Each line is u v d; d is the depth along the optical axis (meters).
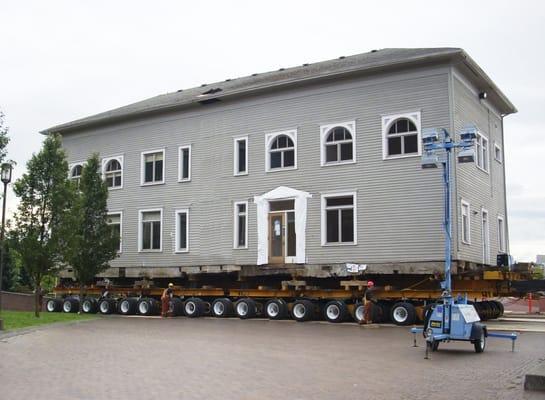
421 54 25.12
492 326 22.36
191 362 13.75
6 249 30.30
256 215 29.27
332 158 27.48
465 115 26.27
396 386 11.00
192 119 32.19
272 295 27.36
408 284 25.47
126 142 34.69
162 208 32.78
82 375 12.10
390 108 26.06
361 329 21.83
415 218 24.95
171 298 29.61
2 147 26.28
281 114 29.03
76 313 32.53
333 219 27.14
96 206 31.30
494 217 29.52
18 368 12.95
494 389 10.70
